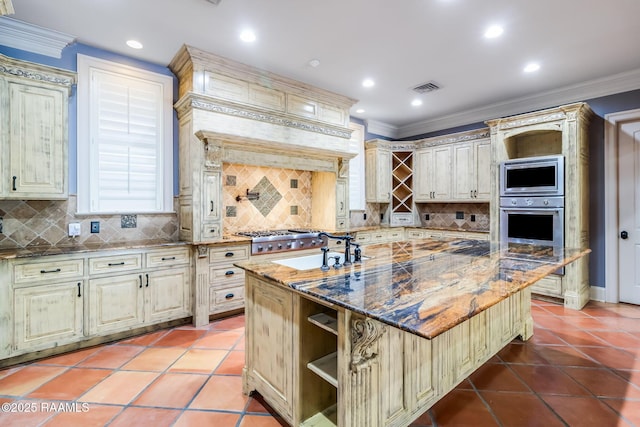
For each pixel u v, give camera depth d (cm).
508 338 254
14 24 254
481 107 472
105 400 193
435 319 100
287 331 165
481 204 504
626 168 369
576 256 205
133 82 319
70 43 283
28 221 271
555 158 363
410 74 359
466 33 274
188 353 255
